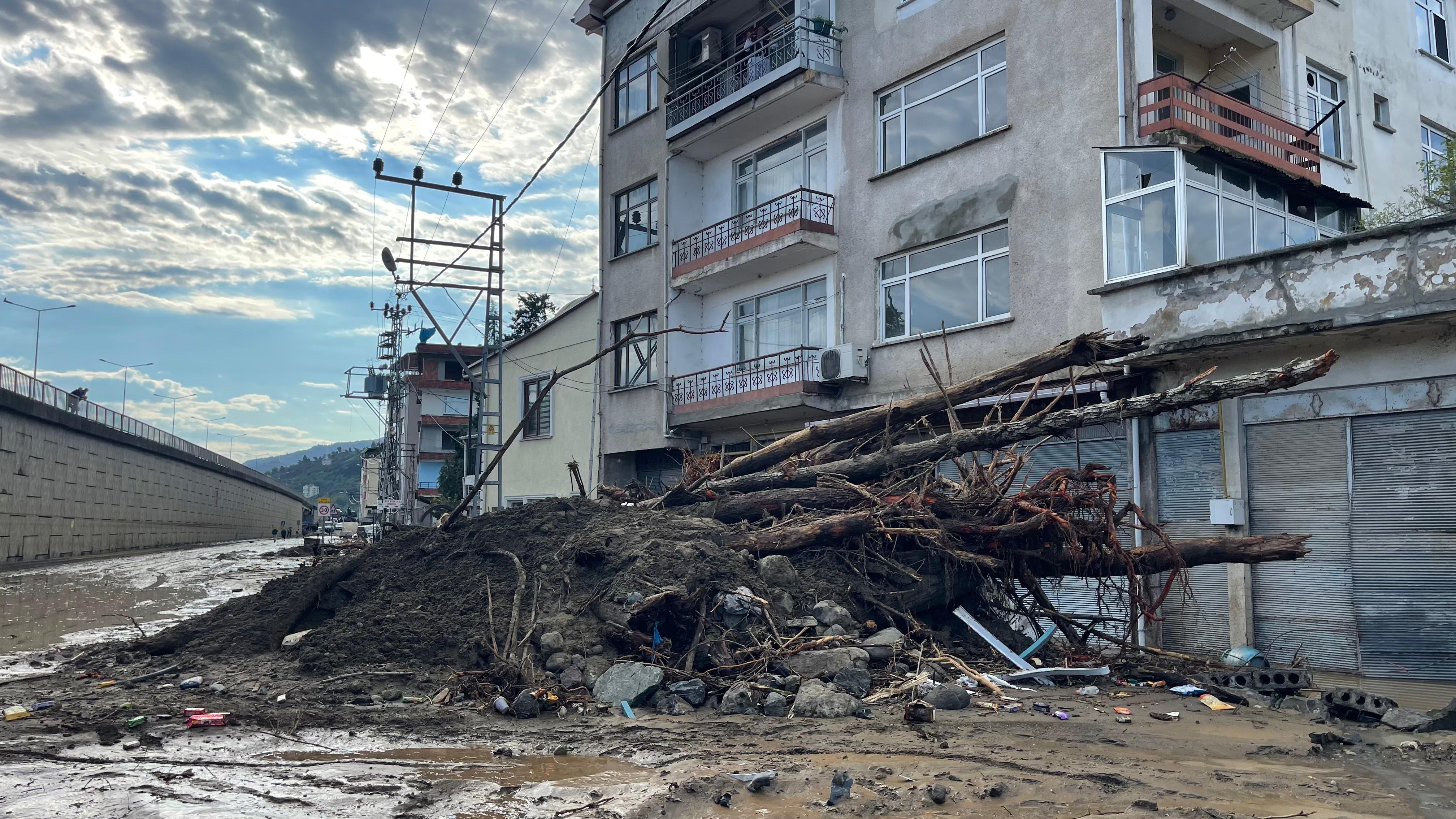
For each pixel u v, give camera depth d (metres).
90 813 5.07
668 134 20.97
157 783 5.66
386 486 47.41
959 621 10.42
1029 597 10.89
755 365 19.61
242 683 8.66
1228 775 5.73
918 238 15.84
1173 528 11.77
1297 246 10.30
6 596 19.05
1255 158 12.87
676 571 9.40
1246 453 11.17
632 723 7.31
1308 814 4.94
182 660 9.71
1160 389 12.02
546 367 26.27
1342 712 7.75
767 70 18.80
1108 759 6.12
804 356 17.98
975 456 10.71
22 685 8.85
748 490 12.22
